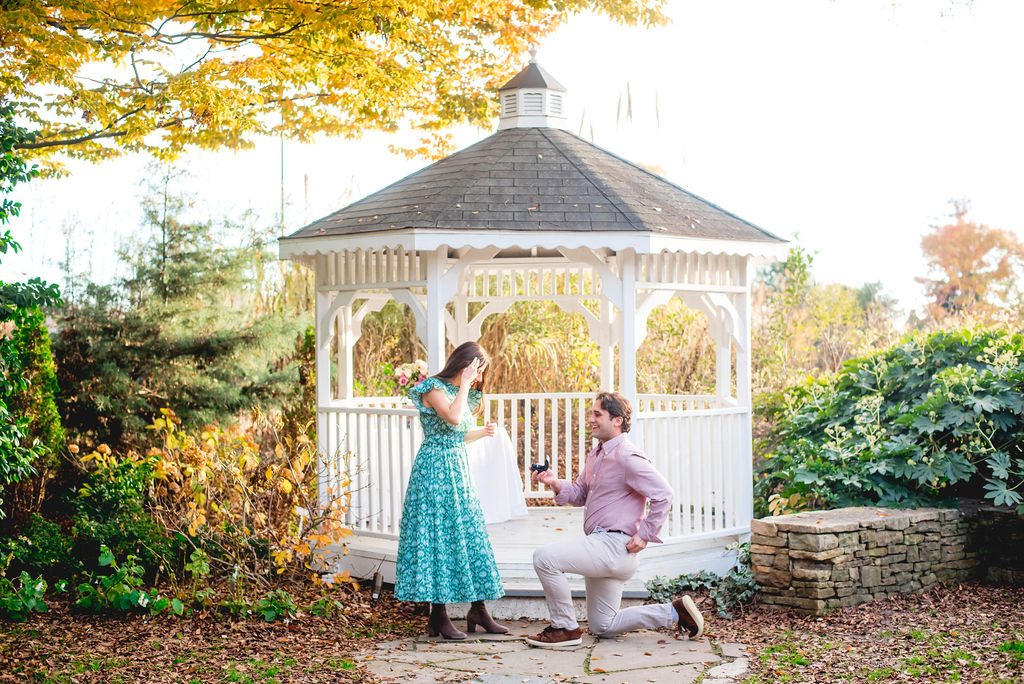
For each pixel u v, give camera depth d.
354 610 6.22
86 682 4.71
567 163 7.02
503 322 10.62
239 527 7.12
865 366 8.15
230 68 7.76
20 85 7.50
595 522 5.50
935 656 4.99
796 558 6.06
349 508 7.12
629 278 6.57
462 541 5.63
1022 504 6.65
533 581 6.33
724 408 7.17
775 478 8.05
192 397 9.67
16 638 5.46
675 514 6.75
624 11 8.34
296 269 11.61
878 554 6.27
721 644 5.42
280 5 6.35
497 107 9.13
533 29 9.05
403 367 8.77
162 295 9.81
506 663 5.07
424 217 6.24
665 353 10.95
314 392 10.08
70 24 6.48
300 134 9.40
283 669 4.94
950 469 6.84
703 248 6.62
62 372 9.34
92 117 7.77
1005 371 7.11
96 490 6.80
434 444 5.68
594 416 5.53
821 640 5.42
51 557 6.54
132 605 5.98
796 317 11.58
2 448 6.23
